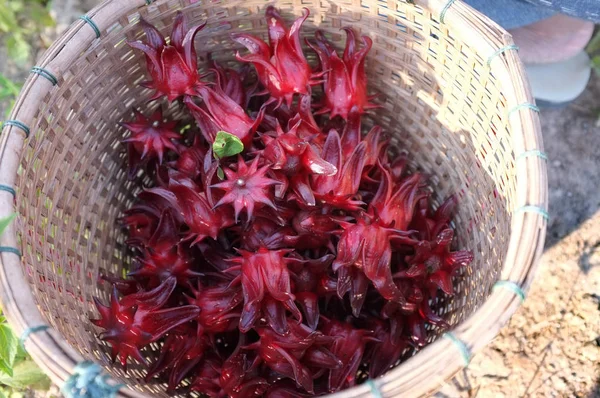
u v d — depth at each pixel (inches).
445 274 15.9
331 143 15.0
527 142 13.1
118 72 16.6
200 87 15.6
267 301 14.2
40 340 11.5
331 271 16.1
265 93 16.6
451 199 17.4
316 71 18.1
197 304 14.9
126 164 18.3
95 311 16.4
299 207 15.6
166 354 15.6
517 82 13.7
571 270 22.3
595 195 23.6
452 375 11.4
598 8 17.9
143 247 17.3
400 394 11.1
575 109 24.8
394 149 19.5
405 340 16.7
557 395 20.7
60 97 14.9
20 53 26.4
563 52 23.4
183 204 15.2
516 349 21.3
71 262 15.9
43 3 27.0
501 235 14.5
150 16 16.1
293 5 16.8
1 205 12.7
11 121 13.6
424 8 15.2
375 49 17.2
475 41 14.4
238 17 17.2
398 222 15.7
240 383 15.1
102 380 11.2
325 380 15.8
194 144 17.2
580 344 21.2
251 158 15.9
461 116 16.5
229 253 16.2
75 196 16.2
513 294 11.9
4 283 12.0
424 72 16.8
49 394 21.6
